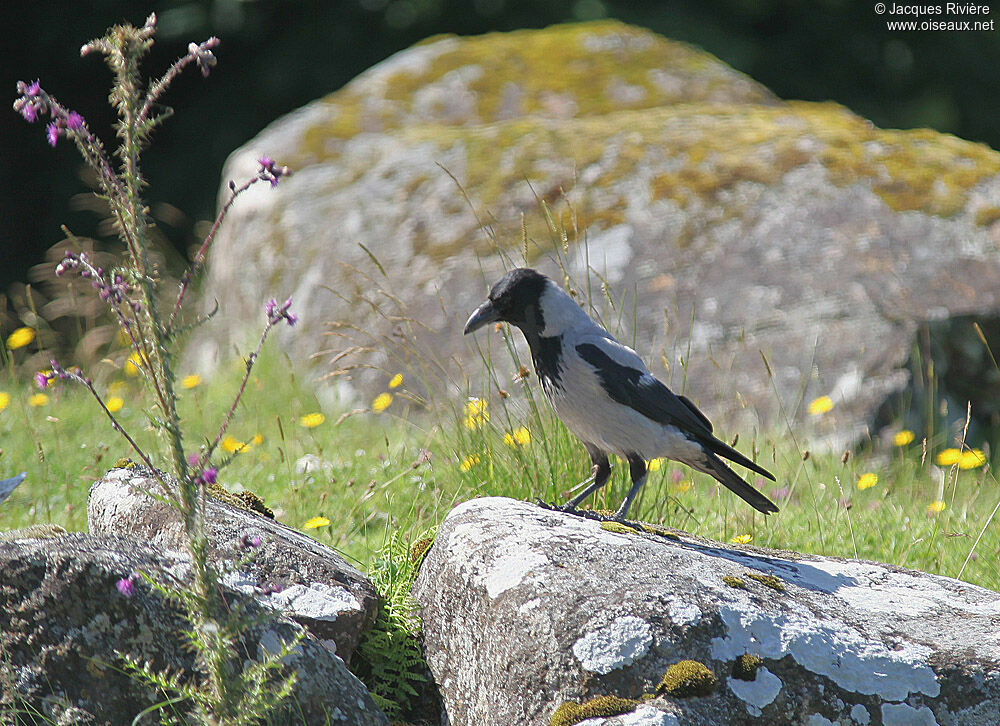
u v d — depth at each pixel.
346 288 13.30
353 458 9.77
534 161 13.90
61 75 25.78
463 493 8.38
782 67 24.25
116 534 5.39
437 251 13.22
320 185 14.71
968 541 8.06
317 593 5.49
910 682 4.76
